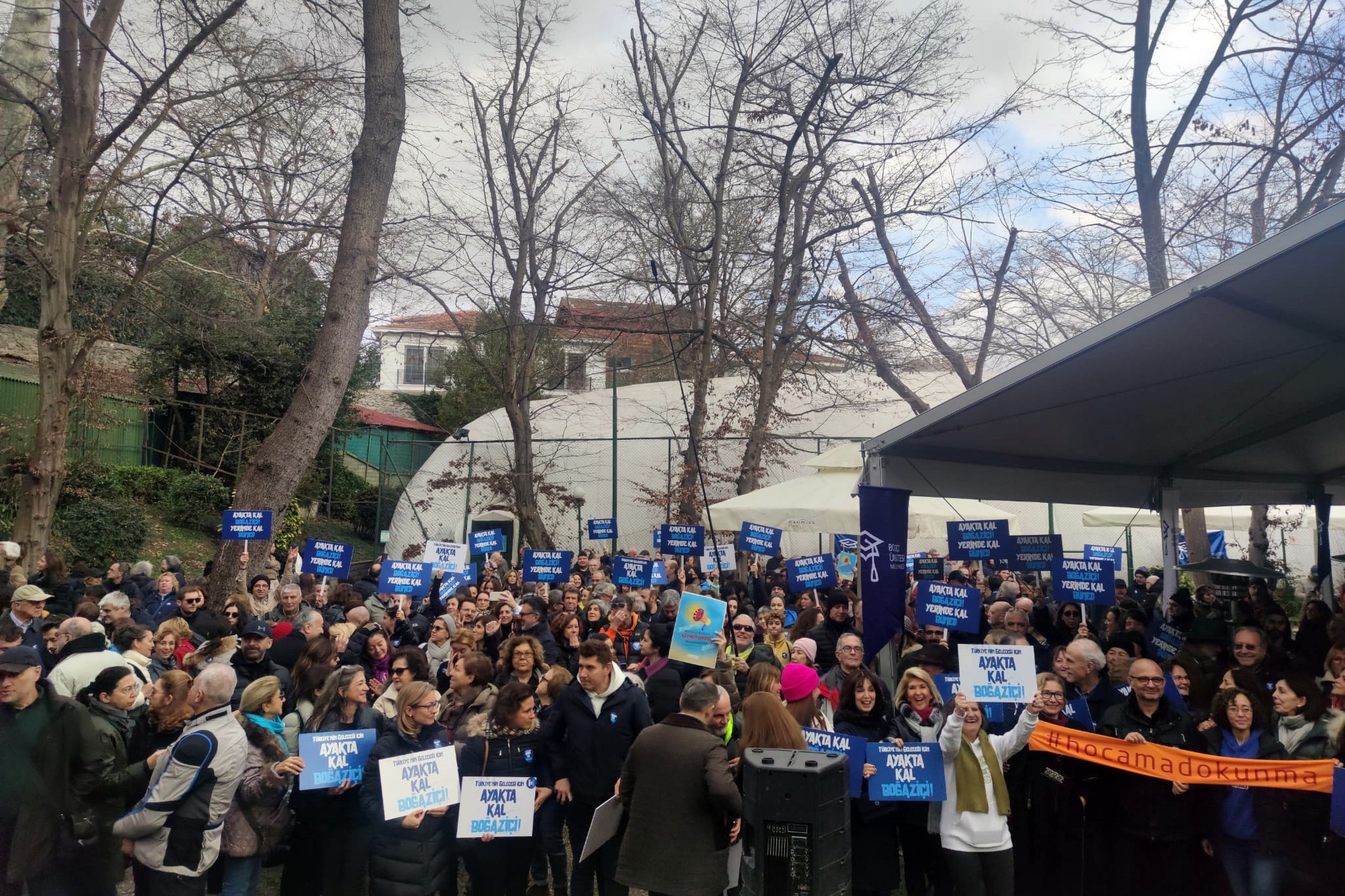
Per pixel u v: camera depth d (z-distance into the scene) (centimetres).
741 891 429
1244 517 2092
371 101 1359
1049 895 612
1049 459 1132
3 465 1650
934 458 1020
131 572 1210
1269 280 654
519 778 563
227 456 2448
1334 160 1518
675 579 1349
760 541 1402
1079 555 2433
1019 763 636
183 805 501
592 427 2825
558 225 2188
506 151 2131
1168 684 637
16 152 1378
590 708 624
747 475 1955
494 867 580
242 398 2523
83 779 504
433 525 2702
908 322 1933
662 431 2780
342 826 578
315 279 2789
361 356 3003
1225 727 582
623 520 2717
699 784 498
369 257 1349
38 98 1362
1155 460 1225
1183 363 823
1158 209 1630
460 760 604
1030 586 1546
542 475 2273
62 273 1298
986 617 1182
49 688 505
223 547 1209
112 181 1328
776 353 2203
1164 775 556
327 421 1322
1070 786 611
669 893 486
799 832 409
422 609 1283
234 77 1404
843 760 428
